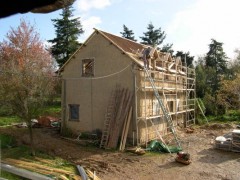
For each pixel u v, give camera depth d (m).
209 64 54.00
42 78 16.88
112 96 22.53
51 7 2.03
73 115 25.11
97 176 14.70
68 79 25.22
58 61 42.66
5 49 28.25
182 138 24.06
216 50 54.03
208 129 28.41
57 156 17.88
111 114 21.92
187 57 54.59
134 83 21.69
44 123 28.42
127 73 22.20
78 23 43.97
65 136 24.23
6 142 20.06
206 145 21.53
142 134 22.05
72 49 42.88
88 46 24.09
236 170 15.87
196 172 15.51
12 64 16.80
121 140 20.78
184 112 29.98
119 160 17.62
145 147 21.16
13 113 16.55
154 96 23.88
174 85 27.84
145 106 22.34
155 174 15.18
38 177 3.47
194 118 31.88
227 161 17.58
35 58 28.06
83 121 24.34
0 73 15.98
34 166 14.95
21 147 19.06
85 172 14.95
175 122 27.97
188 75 32.75
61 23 42.91
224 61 53.38
